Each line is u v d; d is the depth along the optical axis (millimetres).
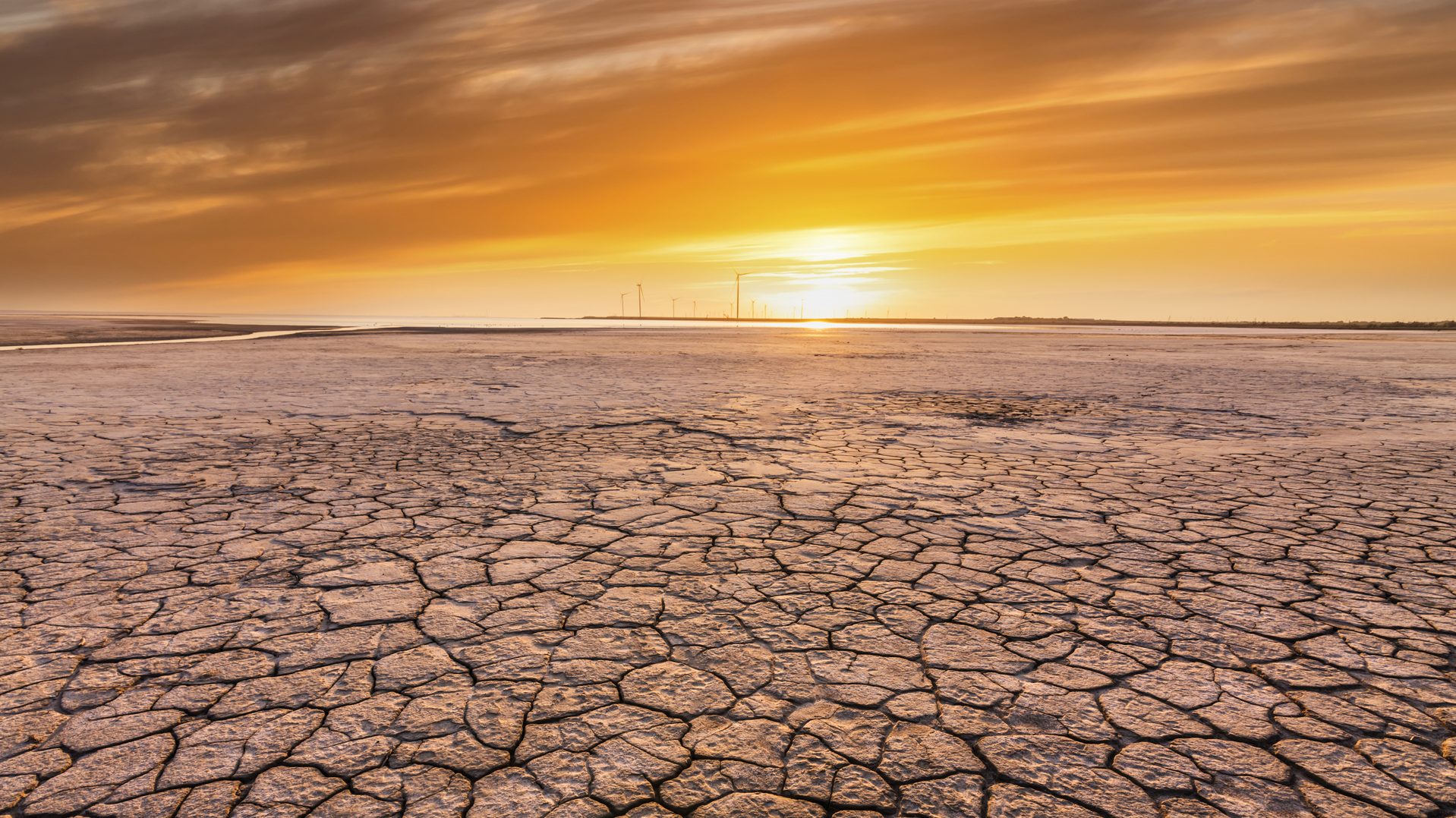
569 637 2604
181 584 3080
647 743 1968
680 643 2555
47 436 6453
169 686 2250
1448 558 3477
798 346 26672
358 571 3236
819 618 2773
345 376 12766
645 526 3957
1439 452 6246
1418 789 1786
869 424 7699
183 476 5062
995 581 3162
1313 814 1700
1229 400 10016
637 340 31531
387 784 1794
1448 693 2234
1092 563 3402
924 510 4316
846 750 1938
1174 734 2018
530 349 22906
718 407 8992
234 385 10891
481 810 1700
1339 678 2320
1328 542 3732
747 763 1884
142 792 1764
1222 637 2621
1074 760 1899
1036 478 5195
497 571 3246
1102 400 9969
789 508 4348
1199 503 4508
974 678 2318
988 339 35719
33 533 3738
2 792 1761
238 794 1759
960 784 1804
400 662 2404
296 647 2508
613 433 7016
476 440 6586
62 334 28031
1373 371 15461
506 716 2092
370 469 5348
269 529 3854
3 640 2547
